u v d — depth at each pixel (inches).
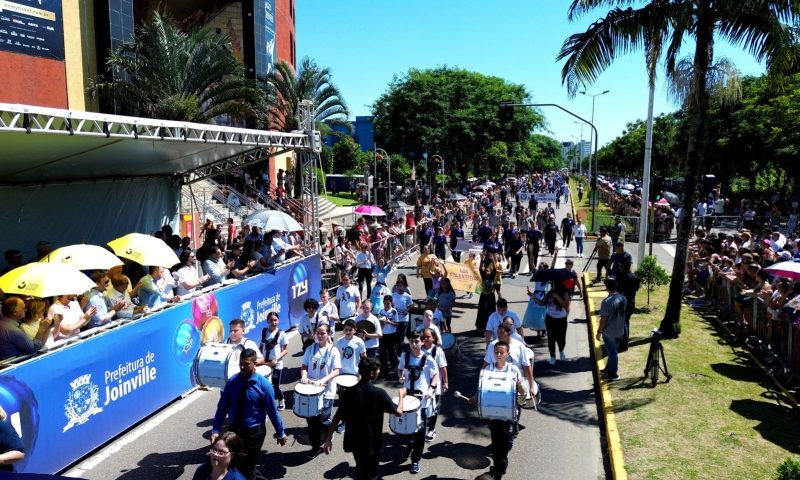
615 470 275.3
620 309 394.3
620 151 3617.1
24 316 273.9
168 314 362.9
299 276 569.9
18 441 207.2
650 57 499.2
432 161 2187.5
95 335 301.0
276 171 1381.6
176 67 953.5
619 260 580.7
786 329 385.1
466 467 291.0
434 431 326.6
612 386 382.0
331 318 394.9
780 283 406.0
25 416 249.0
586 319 589.0
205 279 432.8
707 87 464.4
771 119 1407.5
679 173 2997.0
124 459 295.1
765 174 2223.2
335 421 254.5
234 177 1151.6
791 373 374.0
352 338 323.6
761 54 468.4
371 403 242.7
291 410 362.6
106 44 943.0
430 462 296.4
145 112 943.0
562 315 444.5
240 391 247.9
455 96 2262.6
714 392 364.8
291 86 1333.7
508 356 300.5
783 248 672.4
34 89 821.9
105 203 591.8
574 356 469.4
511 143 2655.0
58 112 303.3
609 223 1234.0
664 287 686.5
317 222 620.1
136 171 605.0
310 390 290.7
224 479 195.3
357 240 698.8
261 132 502.3
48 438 264.4
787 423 321.7
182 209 788.0
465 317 593.0
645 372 386.3
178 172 686.5
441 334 441.4
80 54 908.6
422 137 2116.1
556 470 289.7
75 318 309.0
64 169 492.4
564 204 2353.6
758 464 277.1
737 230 1279.5
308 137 594.6
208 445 312.2
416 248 1036.5
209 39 1017.5
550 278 449.1
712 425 319.6
